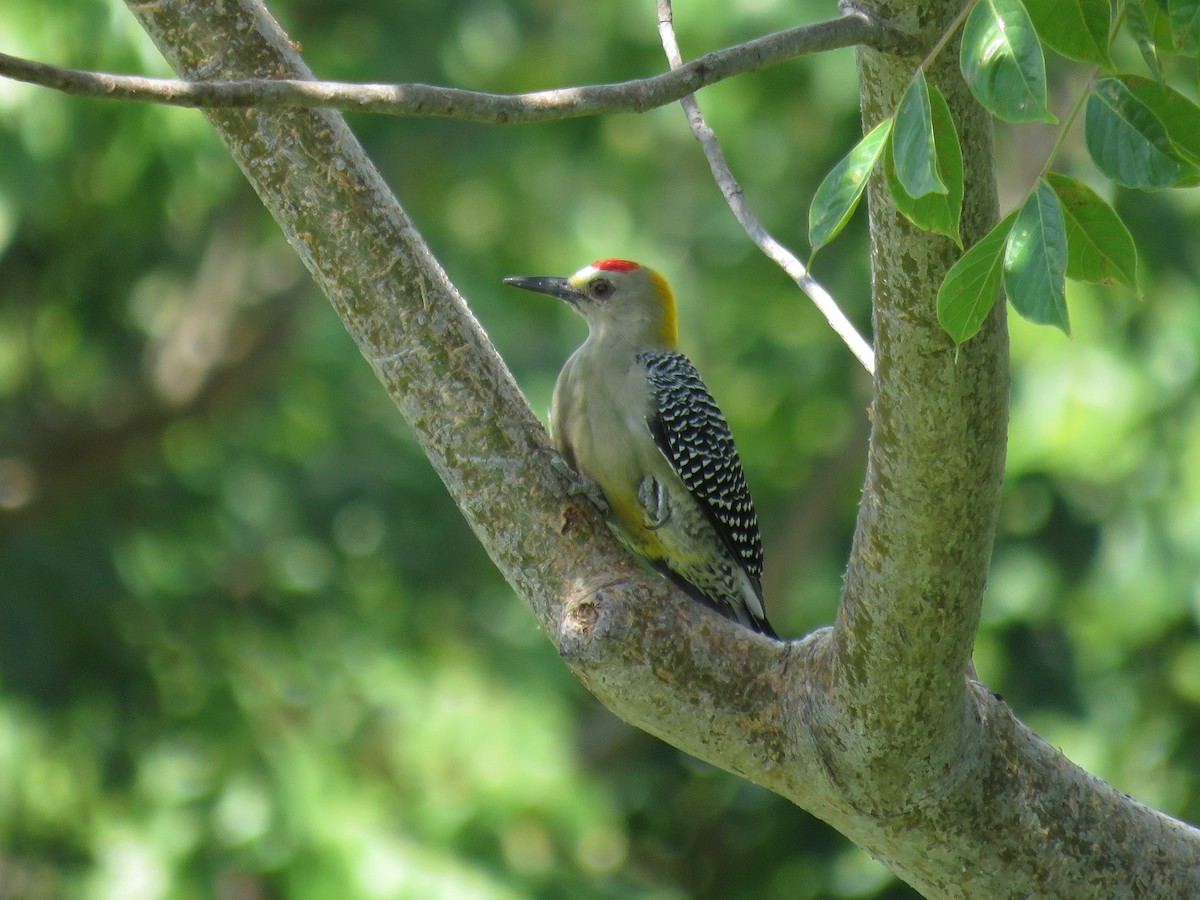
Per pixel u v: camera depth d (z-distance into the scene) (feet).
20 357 55.98
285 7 54.13
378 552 59.67
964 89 13.53
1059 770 17.48
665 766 62.80
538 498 18.84
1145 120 11.95
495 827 45.83
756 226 19.04
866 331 60.44
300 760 45.19
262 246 60.64
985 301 12.55
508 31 58.34
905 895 53.42
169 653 50.19
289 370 61.77
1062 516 51.88
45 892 43.70
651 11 56.70
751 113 59.16
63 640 49.34
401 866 42.88
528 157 61.72
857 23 13.44
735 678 17.67
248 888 43.11
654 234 65.21
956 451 14.65
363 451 62.75
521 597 19.13
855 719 16.58
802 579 61.41
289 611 54.29
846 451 61.11
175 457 57.88
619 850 59.47
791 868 56.75
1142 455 49.98
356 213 18.79
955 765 16.87
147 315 58.29
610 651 17.67
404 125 57.98
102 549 52.34
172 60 18.97
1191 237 51.13
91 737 47.34
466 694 50.29
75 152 42.09
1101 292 49.29
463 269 62.54
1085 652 52.37
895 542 15.30
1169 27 12.72
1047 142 49.83
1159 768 51.60
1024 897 17.38
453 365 18.97
